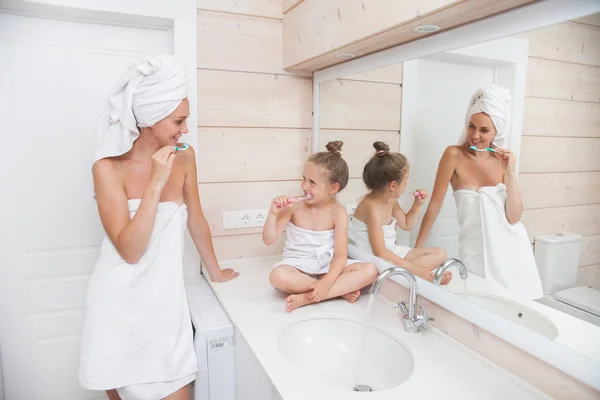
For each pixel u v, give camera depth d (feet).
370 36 4.00
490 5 2.99
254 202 6.26
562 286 2.76
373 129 4.77
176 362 4.09
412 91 4.11
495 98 3.18
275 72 6.13
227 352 4.41
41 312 5.71
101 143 4.04
